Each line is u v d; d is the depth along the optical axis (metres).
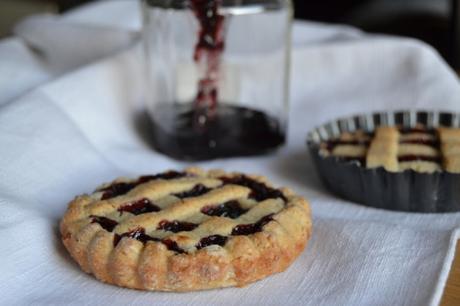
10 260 0.48
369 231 0.51
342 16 1.01
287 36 0.63
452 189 0.53
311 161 0.62
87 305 0.47
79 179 0.57
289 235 0.49
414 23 0.97
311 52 0.70
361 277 0.48
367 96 0.69
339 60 0.70
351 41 0.71
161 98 0.63
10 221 0.50
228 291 0.47
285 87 0.64
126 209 0.50
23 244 0.49
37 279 0.48
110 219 0.49
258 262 0.47
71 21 0.77
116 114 0.65
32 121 0.58
